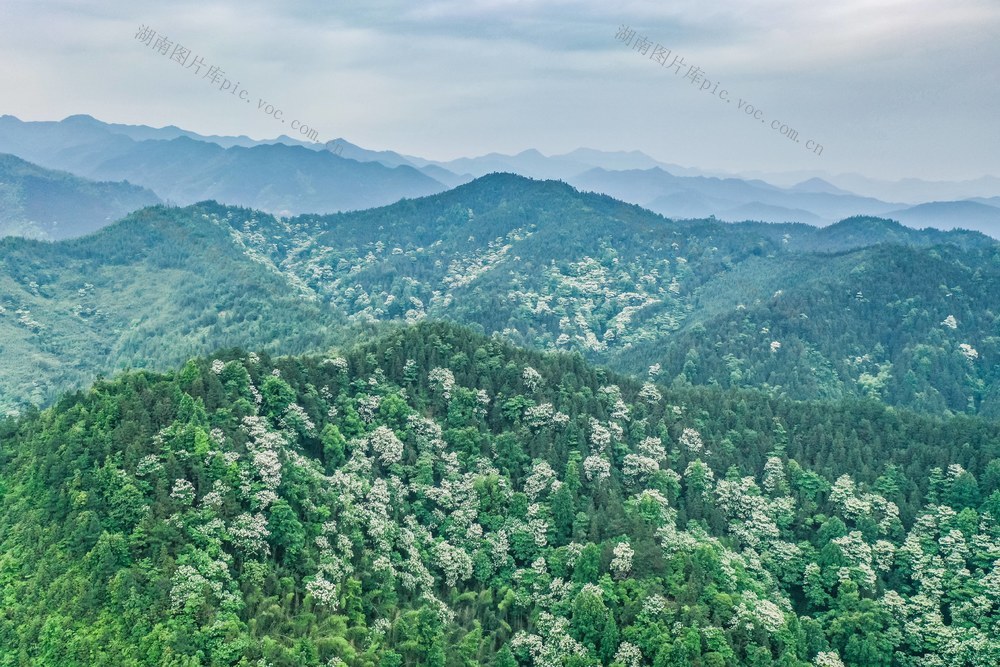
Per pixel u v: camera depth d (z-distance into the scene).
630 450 187.50
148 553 120.81
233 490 134.50
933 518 167.50
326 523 139.38
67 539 123.88
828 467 188.50
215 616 113.81
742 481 181.50
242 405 159.62
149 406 150.25
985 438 196.00
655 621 130.38
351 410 177.88
